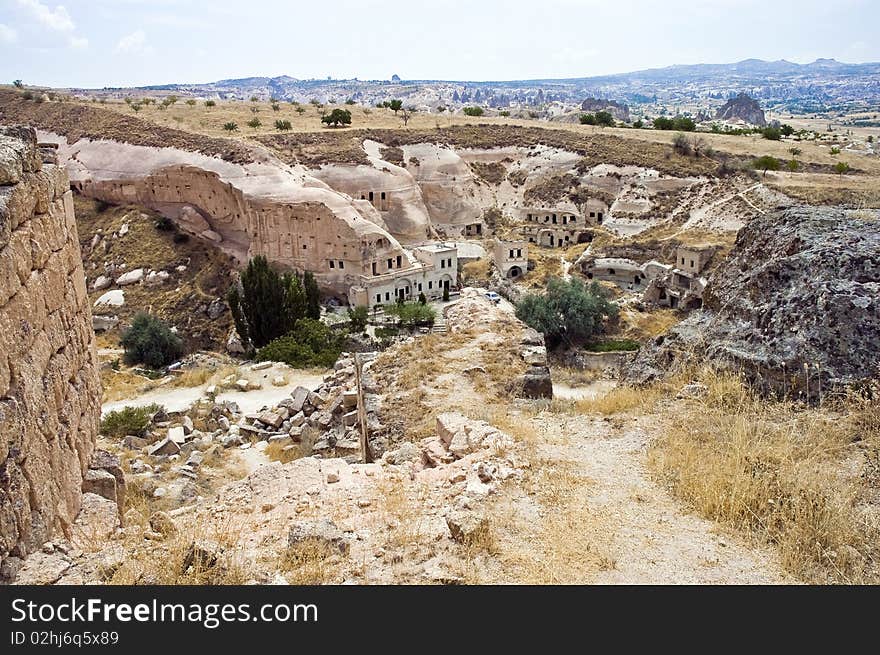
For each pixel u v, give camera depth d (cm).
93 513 931
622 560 733
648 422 1136
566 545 764
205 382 2911
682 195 7694
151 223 7694
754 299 1303
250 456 1895
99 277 7138
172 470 1683
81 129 9106
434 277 6812
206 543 765
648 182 7950
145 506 1348
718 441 1005
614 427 1141
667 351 1441
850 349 1085
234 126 8762
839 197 6531
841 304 1110
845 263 1169
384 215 7825
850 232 1270
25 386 771
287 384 2825
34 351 819
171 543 809
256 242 6781
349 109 12000
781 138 11512
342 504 941
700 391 1192
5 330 729
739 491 833
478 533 766
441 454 1108
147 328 4466
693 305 5753
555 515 838
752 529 782
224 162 7275
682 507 847
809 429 973
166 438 1933
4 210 744
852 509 776
